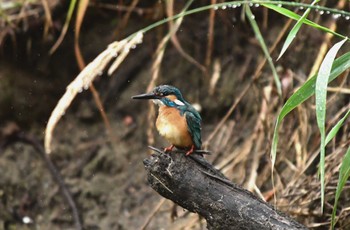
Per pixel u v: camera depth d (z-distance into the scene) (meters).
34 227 11.62
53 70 12.30
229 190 6.18
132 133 12.12
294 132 9.73
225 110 11.54
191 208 6.30
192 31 11.93
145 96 6.65
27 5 11.88
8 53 12.05
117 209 11.60
